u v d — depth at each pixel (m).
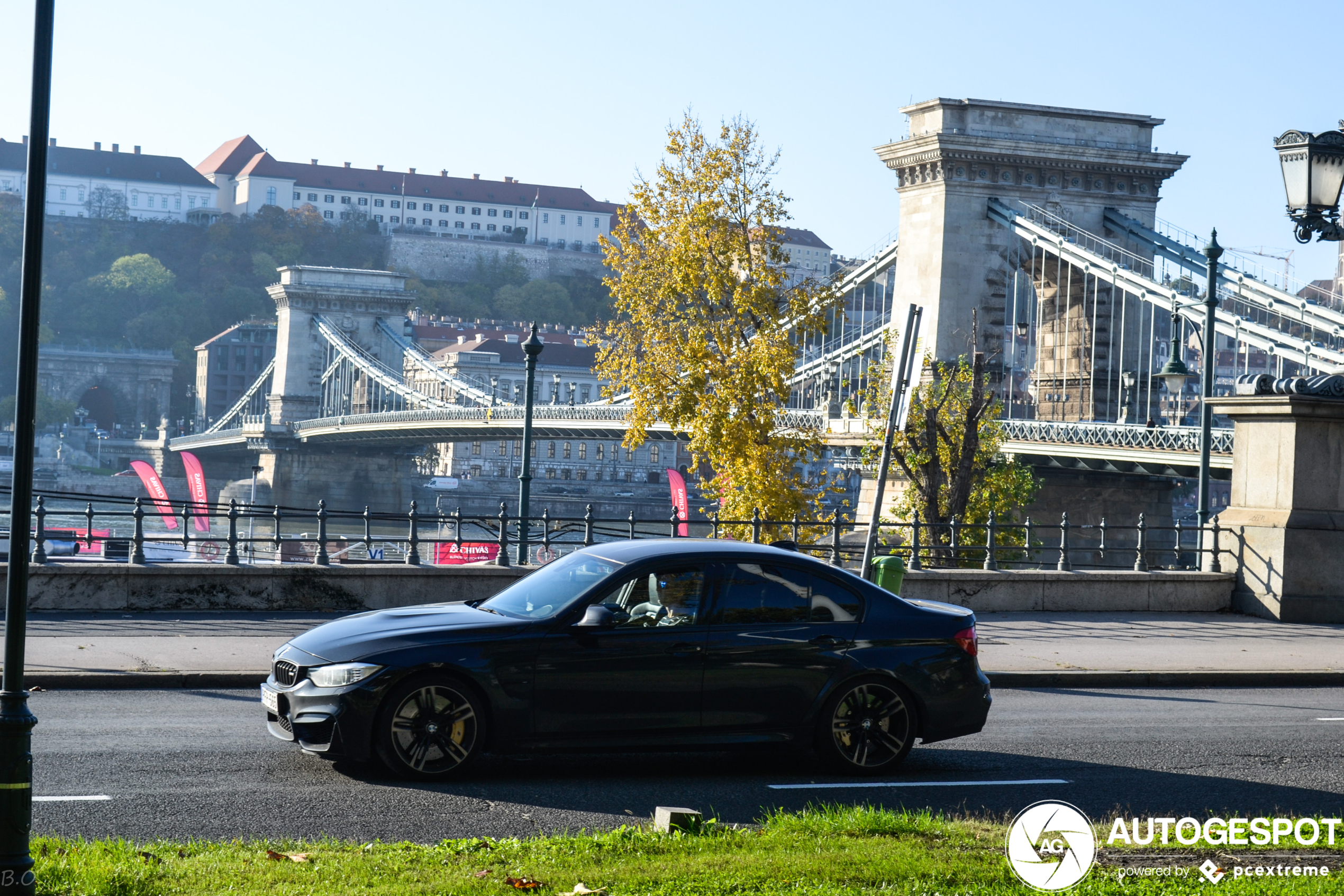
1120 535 68.19
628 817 8.30
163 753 9.70
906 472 36.34
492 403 109.00
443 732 9.10
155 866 6.32
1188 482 70.75
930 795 9.21
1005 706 13.30
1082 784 9.64
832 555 21.80
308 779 9.05
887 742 9.91
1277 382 21.22
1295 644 18.05
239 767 9.34
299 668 9.16
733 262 36.94
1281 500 21.08
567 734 9.25
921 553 25.12
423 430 116.44
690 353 35.81
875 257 78.44
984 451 46.06
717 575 9.79
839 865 6.54
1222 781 9.85
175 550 47.69
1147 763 10.50
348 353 147.38
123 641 14.76
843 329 72.12
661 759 10.32
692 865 6.49
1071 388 76.06
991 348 74.06
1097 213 75.94
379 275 170.12
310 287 165.88
